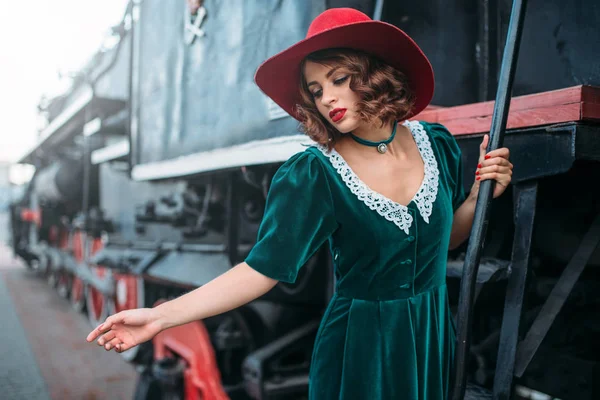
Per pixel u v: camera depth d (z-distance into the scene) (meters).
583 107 1.07
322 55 1.05
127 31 4.86
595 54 1.47
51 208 8.57
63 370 4.73
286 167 1.09
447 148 1.22
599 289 1.67
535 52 1.65
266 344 2.71
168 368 3.06
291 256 1.04
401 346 1.08
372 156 1.10
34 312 7.40
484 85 1.86
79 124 6.23
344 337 1.13
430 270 1.13
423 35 1.86
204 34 2.40
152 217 3.67
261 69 1.10
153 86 3.01
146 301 3.89
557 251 1.79
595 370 1.63
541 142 1.17
